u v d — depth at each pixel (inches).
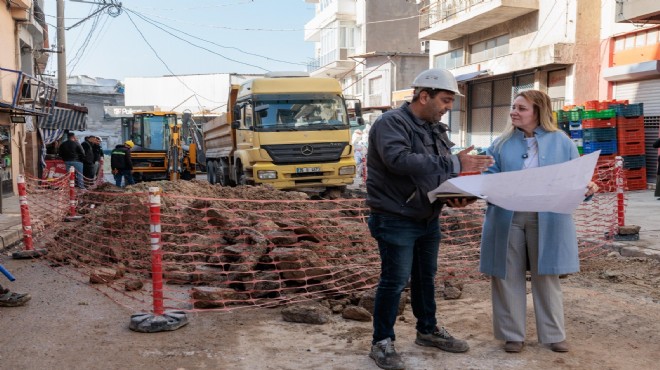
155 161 976.9
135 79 2706.7
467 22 891.4
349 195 606.9
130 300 220.8
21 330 184.2
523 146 163.9
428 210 148.3
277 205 329.1
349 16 1662.2
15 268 284.8
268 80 557.3
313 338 177.3
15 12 712.4
